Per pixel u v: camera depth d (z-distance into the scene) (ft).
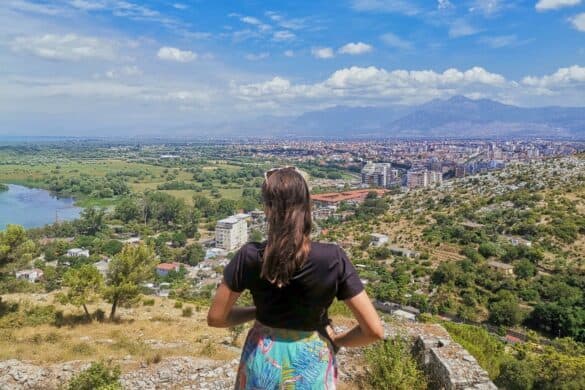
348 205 450.71
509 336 159.12
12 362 30.68
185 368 29.73
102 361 28.89
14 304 68.69
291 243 6.72
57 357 40.04
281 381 7.00
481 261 228.02
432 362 24.16
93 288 67.05
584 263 211.20
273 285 7.00
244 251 7.29
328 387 7.29
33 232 308.40
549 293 183.42
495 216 300.40
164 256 294.05
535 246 232.94
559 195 314.96
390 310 185.47
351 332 7.57
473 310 182.50
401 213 369.50
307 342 7.15
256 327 7.53
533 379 59.57
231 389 27.40
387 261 255.09
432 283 214.07
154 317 72.69
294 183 6.97
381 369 24.70
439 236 281.95
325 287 6.90
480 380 21.56
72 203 443.32
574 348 138.62
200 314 79.25
